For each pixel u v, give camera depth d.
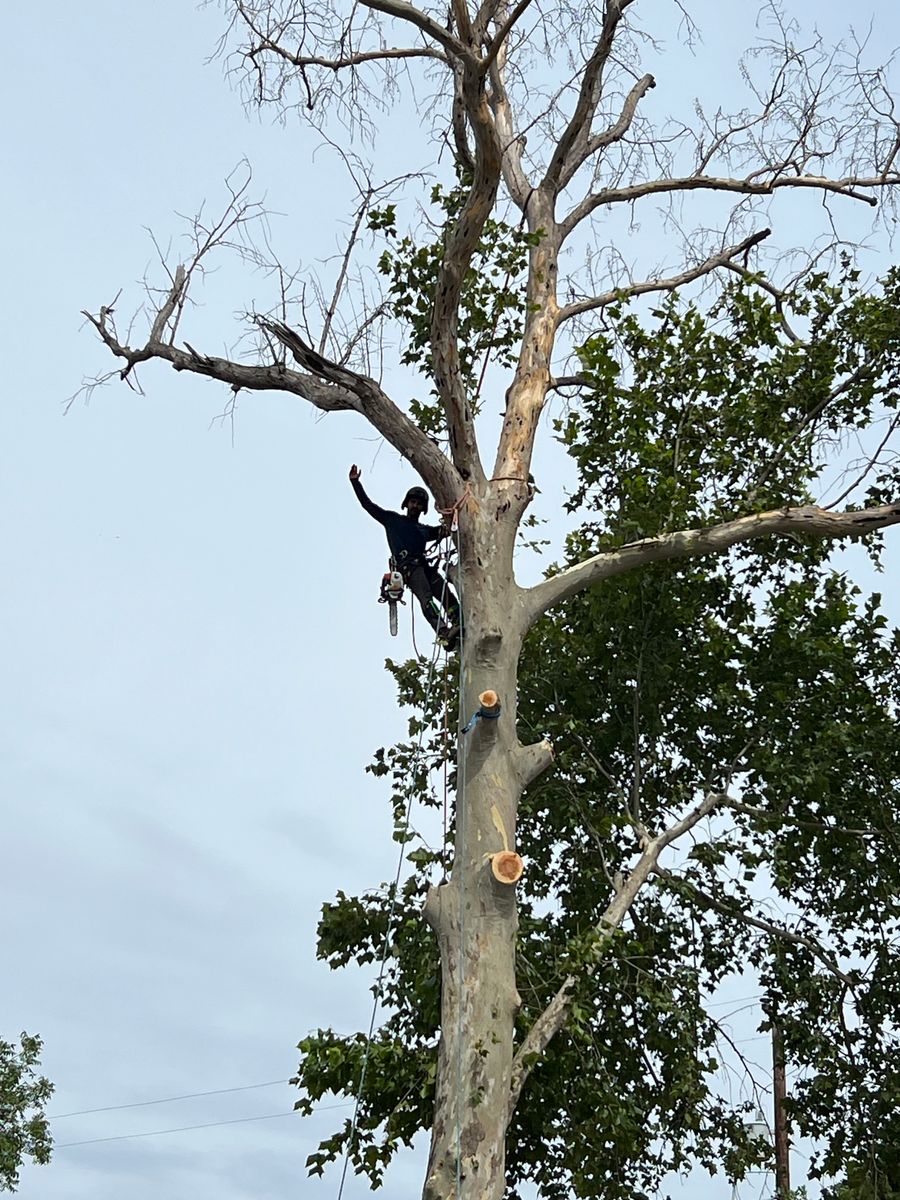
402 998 24.62
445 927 20.83
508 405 24.80
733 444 27.80
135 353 23.61
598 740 28.69
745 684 28.50
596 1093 23.77
